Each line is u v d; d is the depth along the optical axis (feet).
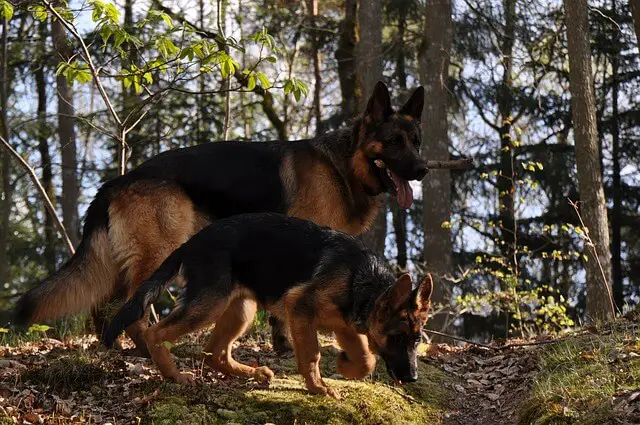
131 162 73.82
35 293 21.43
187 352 22.58
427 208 58.49
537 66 68.33
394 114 23.61
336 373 21.72
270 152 23.47
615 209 79.97
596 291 41.47
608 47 72.79
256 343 24.93
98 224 22.30
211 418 18.10
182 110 71.82
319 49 81.92
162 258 21.98
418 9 72.84
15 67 72.84
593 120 43.01
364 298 18.79
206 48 25.13
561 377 19.92
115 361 20.81
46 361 21.18
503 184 74.08
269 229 19.48
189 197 22.36
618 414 16.44
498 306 38.73
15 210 80.23
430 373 22.85
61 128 65.57
